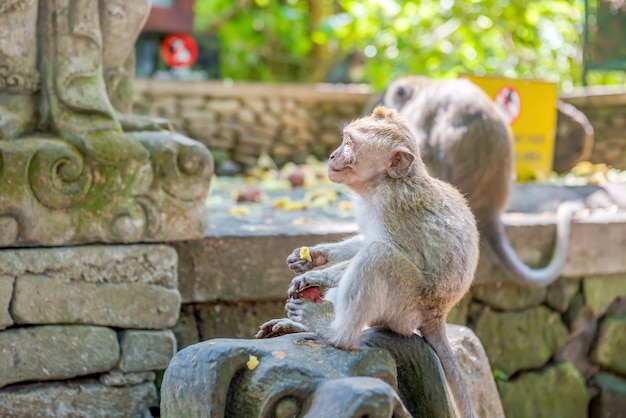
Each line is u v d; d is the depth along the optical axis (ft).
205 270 20.10
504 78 30.45
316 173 38.96
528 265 24.48
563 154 37.47
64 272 18.08
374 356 13.61
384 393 12.13
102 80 18.93
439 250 14.28
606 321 25.40
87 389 18.39
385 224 14.35
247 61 64.95
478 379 18.02
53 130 18.47
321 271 14.40
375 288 13.73
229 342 13.67
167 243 19.34
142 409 18.75
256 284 20.51
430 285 14.21
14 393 17.79
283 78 68.23
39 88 18.69
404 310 14.33
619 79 52.08
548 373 24.67
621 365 25.58
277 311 21.26
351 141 14.56
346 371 13.20
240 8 63.00
